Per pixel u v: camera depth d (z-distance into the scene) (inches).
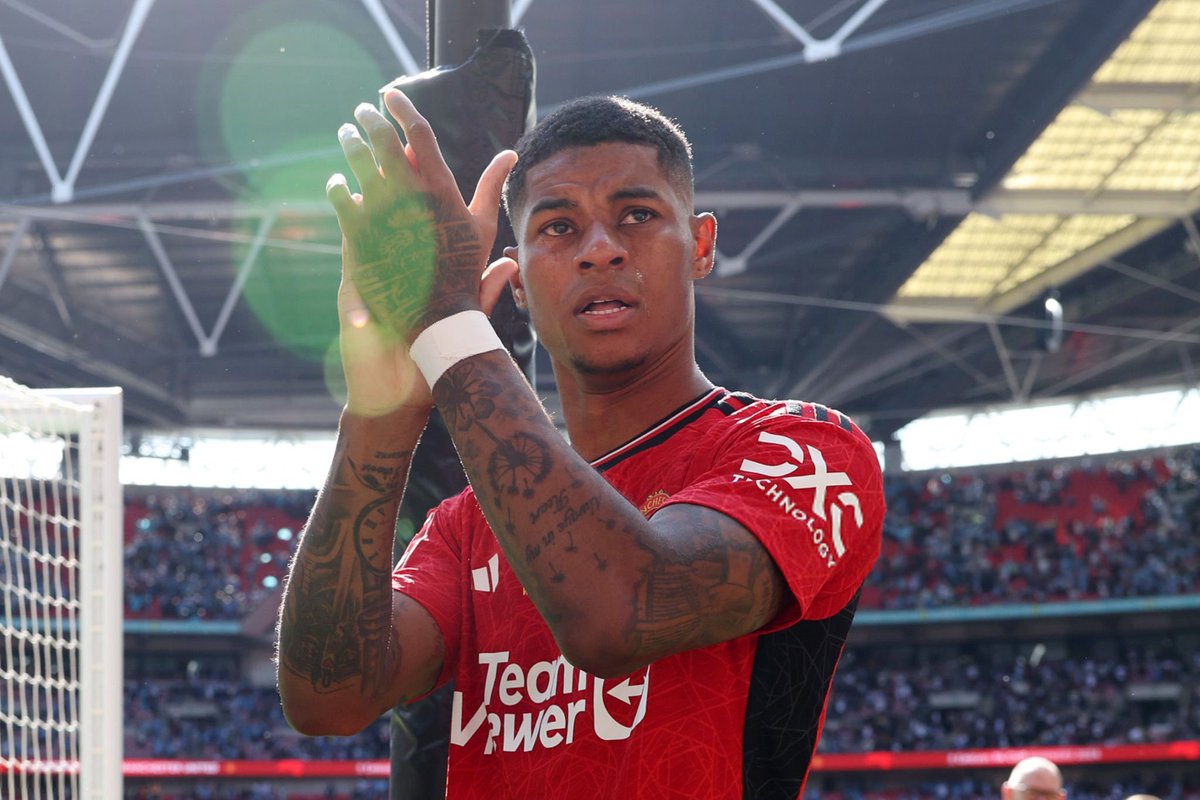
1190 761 1897.1
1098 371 2161.7
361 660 89.6
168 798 1872.5
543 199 88.8
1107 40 1190.9
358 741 1898.4
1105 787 1915.6
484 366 79.3
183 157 1456.7
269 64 1376.7
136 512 2223.2
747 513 78.7
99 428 241.3
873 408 2261.3
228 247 1688.0
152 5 1270.9
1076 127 1405.0
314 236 1644.9
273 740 1897.1
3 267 1425.9
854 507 83.5
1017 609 2036.2
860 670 2097.7
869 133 1487.5
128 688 1943.9
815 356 1963.6
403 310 81.1
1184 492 2155.5
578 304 87.7
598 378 90.8
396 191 81.1
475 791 88.3
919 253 1658.5
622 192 87.8
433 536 102.3
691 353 94.3
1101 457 2281.0
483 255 82.9
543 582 73.7
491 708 88.7
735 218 1648.6
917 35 1310.3
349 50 1363.2
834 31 1323.8
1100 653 2073.1
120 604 238.8
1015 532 2183.8
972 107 1437.0
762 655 84.0
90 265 1710.1
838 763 1872.5
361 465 87.2
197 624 2027.6
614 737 82.2
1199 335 2036.2
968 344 2060.8
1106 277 1862.7
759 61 1382.9
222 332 1990.7
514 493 74.9
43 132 1446.9
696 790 79.7
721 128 1491.1
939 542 2199.8
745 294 1766.7
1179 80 1315.2
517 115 155.2
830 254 1766.7
